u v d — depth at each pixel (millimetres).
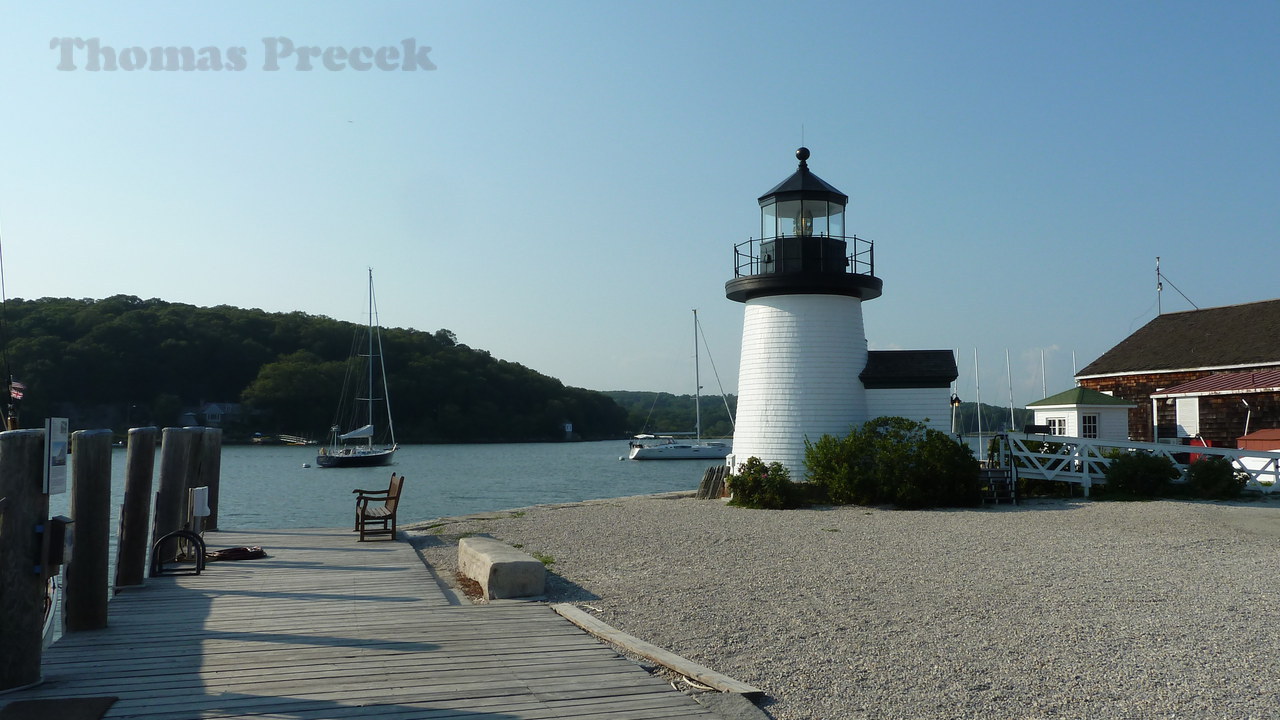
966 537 14539
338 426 86938
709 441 88438
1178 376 29219
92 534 7938
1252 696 6070
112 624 8141
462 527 17328
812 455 20578
